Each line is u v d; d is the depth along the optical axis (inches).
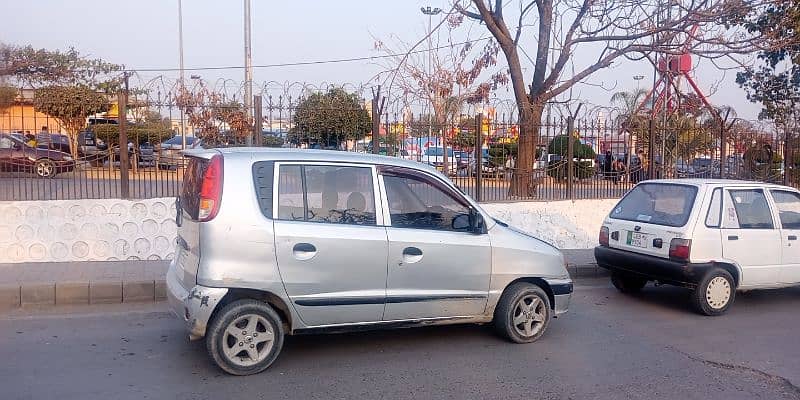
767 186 342.3
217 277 212.4
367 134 438.3
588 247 493.0
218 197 215.5
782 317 318.3
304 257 221.9
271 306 225.8
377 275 232.8
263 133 419.8
